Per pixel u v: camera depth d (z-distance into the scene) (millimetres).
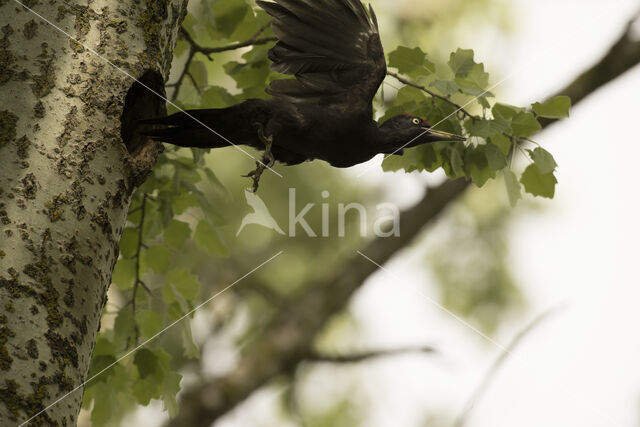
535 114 7891
